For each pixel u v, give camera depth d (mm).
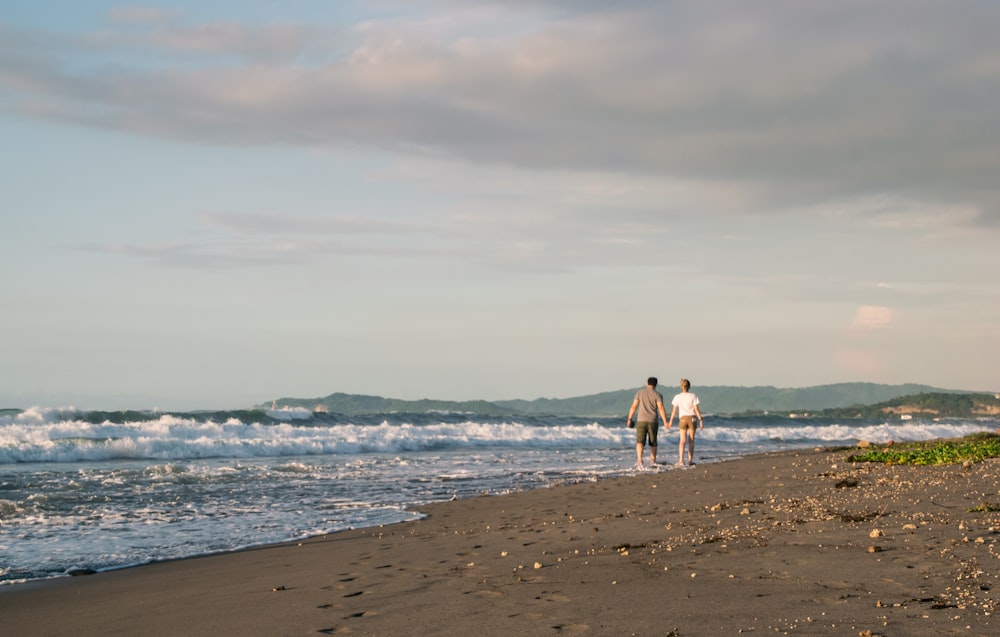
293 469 18828
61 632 5352
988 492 9164
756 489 11883
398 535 9617
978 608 4406
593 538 7902
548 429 35719
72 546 9188
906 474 12172
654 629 4344
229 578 7195
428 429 32656
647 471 19250
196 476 16469
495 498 13352
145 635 5086
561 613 4820
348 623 4957
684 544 7066
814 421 61188
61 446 21312
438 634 4539
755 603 4777
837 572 5484
